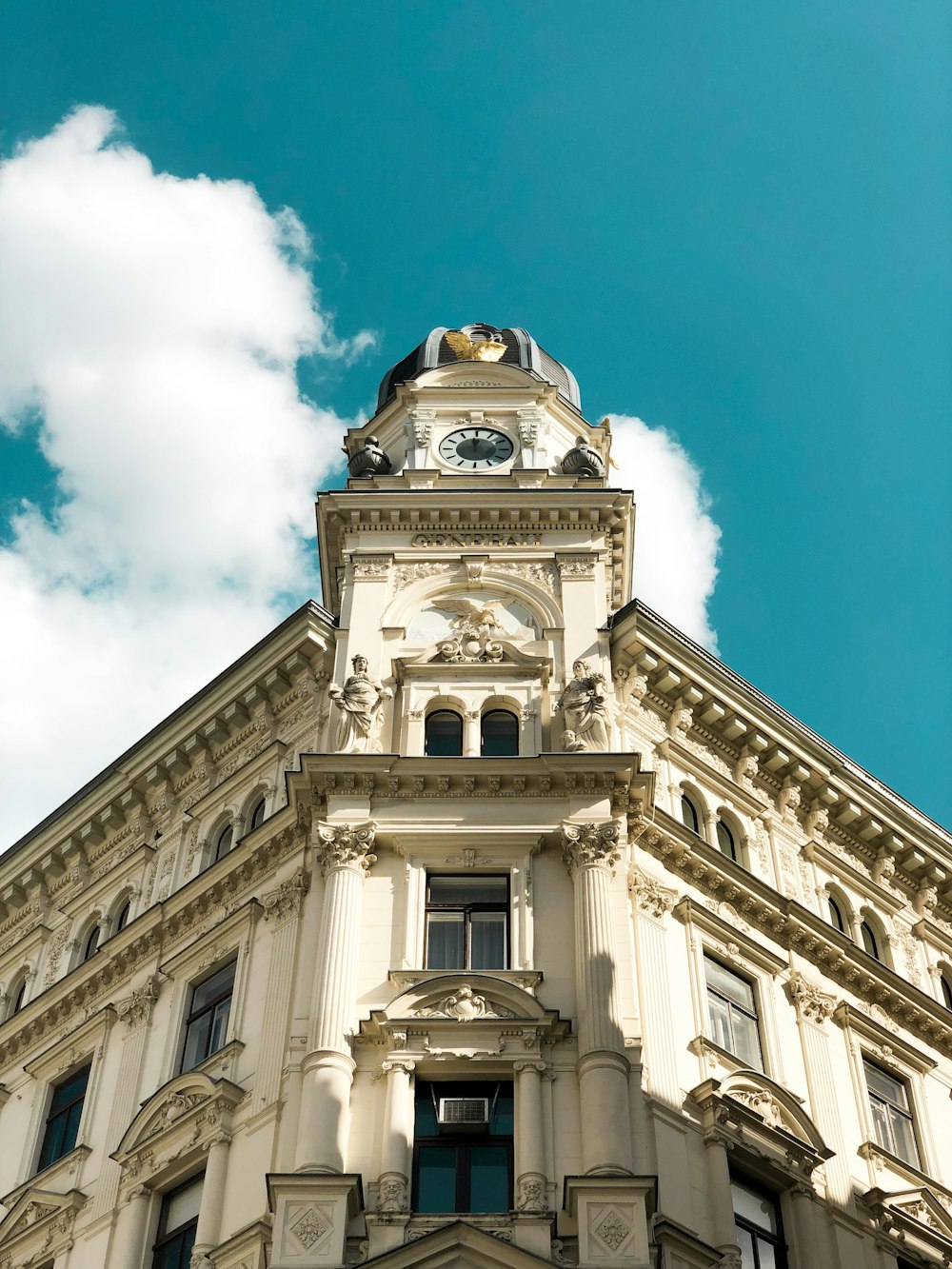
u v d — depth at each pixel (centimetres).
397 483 5269
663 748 4856
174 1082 4212
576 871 4166
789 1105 4234
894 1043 4794
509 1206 3619
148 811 5234
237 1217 3797
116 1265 3984
